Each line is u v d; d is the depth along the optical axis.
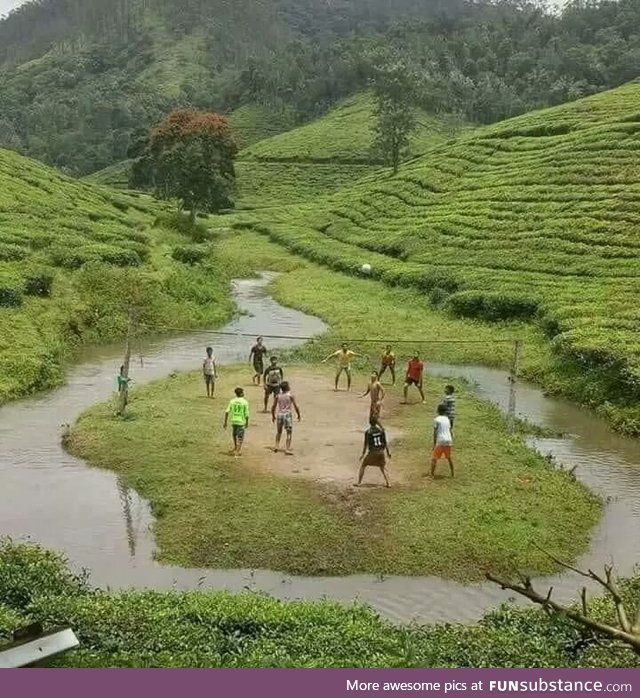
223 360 32.91
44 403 26.53
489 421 24.72
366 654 11.27
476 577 15.37
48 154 138.88
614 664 10.71
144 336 37.28
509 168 63.84
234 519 17.08
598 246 44.59
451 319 39.44
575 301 36.72
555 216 50.53
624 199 50.00
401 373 30.58
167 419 23.80
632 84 81.69
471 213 56.16
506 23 171.50
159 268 44.19
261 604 13.00
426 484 19.16
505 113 122.69
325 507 17.69
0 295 34.16
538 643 11.69
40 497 18.69
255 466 19.98
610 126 63.12
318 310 42.34
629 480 20.92
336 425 23.59
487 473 20.02
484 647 11.50
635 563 16.14
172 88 178.88
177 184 71.88
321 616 12.65
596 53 141.62
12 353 29.66
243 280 53.38
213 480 19.09
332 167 103.62
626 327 32.44
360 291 47.03
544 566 15.81
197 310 40.66
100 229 51.38
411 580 15.22
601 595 14.23
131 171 108.06
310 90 139.50
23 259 40.03
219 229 73.50
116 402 25.61
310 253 59.03
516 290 39.78
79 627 11.67
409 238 54.84
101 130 149.62
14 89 191.75
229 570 15.41
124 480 19.52
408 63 133.12
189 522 16.97
